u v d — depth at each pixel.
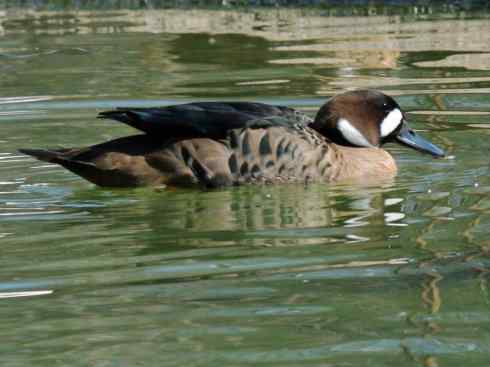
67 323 8.24
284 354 7.61
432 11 23.06
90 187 12.84
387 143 15.05
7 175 13.43
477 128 14.73
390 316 8.25
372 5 23.89
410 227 10.68
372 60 18.53
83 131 15.16
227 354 7.63
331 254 9.85
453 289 8.80
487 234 10.32
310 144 12.80
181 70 18.33
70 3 25.83
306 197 12.12
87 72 18.34
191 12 23.97
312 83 17.06
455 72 17.64
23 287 9.11
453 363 7.41
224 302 8.62
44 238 10.63
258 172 12.59
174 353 7.65
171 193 12.49
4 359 7.61
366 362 7.46
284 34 21.09
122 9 24.77
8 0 26.25
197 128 12.62
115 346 7.79
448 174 12.95
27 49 20.45
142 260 9.80
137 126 12.62
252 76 17.67
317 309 8.41
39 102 16.58
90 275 9.39
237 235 10.58
